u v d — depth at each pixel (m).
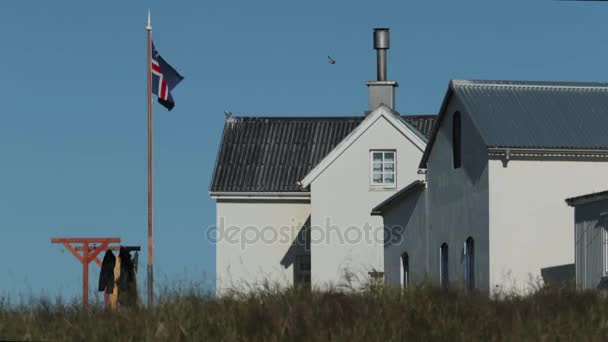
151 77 126.50
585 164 117.25
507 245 115.56
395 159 171.00
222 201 178.75
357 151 171.62
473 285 120.25
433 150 133.62
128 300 84.12
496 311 78.88
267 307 78.50
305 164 181.12
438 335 73.62
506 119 119.12
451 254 127.19
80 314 79.75
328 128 186.38
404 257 145.50
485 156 117.00
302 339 73.38
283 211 178.25
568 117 120.19
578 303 80.94
